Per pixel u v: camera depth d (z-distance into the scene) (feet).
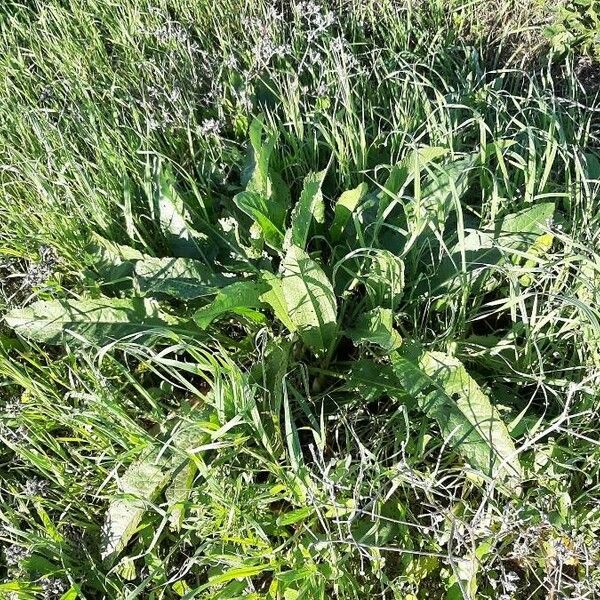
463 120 7.17
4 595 4.68
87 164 6.63
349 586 4.59
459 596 4.51
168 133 7.18
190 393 5.79
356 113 7.25
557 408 5.33
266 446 4.68
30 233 6.55
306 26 8.55
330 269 6.00
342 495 4.78
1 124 7.34
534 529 4.51
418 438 4.98
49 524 4.81
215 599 4.45
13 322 5.58
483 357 5.48
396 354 5.22
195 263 5.87
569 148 6.84
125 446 4.95
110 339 5.54
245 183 6.65
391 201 6.10
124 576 4.80
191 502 4.75
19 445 5.08
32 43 8.26
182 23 8.61
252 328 5.91
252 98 7.63
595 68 7.93
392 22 8.12
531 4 8.55
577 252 5.63
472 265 5.74
